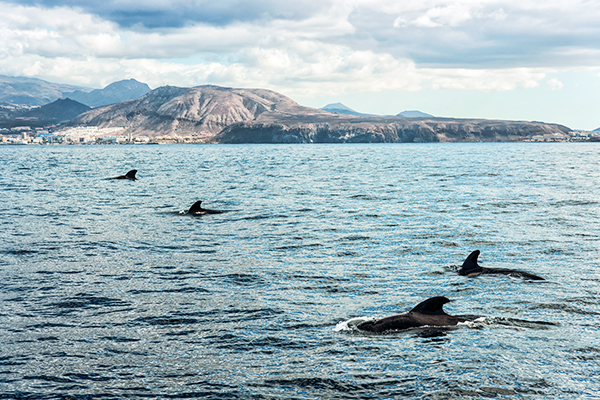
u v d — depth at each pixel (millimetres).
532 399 9328
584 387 9766
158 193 46000
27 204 38438
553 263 19391
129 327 13000
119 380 10141
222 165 101938
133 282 17172
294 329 12805
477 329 12719
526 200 38156
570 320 13336
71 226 28438
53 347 11734
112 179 63219
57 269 18922
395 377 10188
